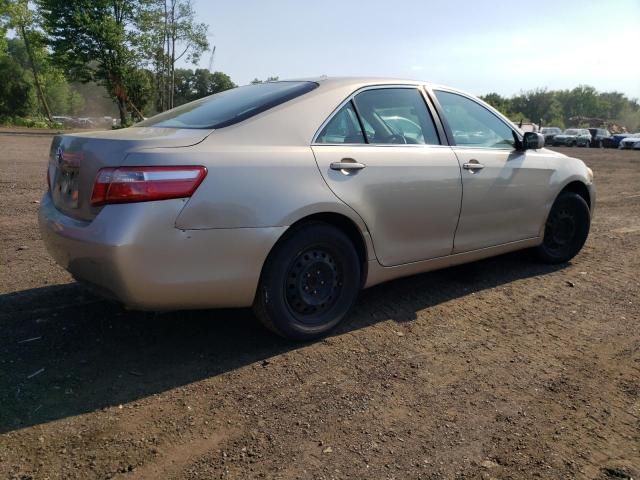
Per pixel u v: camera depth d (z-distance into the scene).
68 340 3.53
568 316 4.19
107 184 2.90
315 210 3.37
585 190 5.58
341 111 3.72
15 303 4.07
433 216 4.08
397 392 3.04
